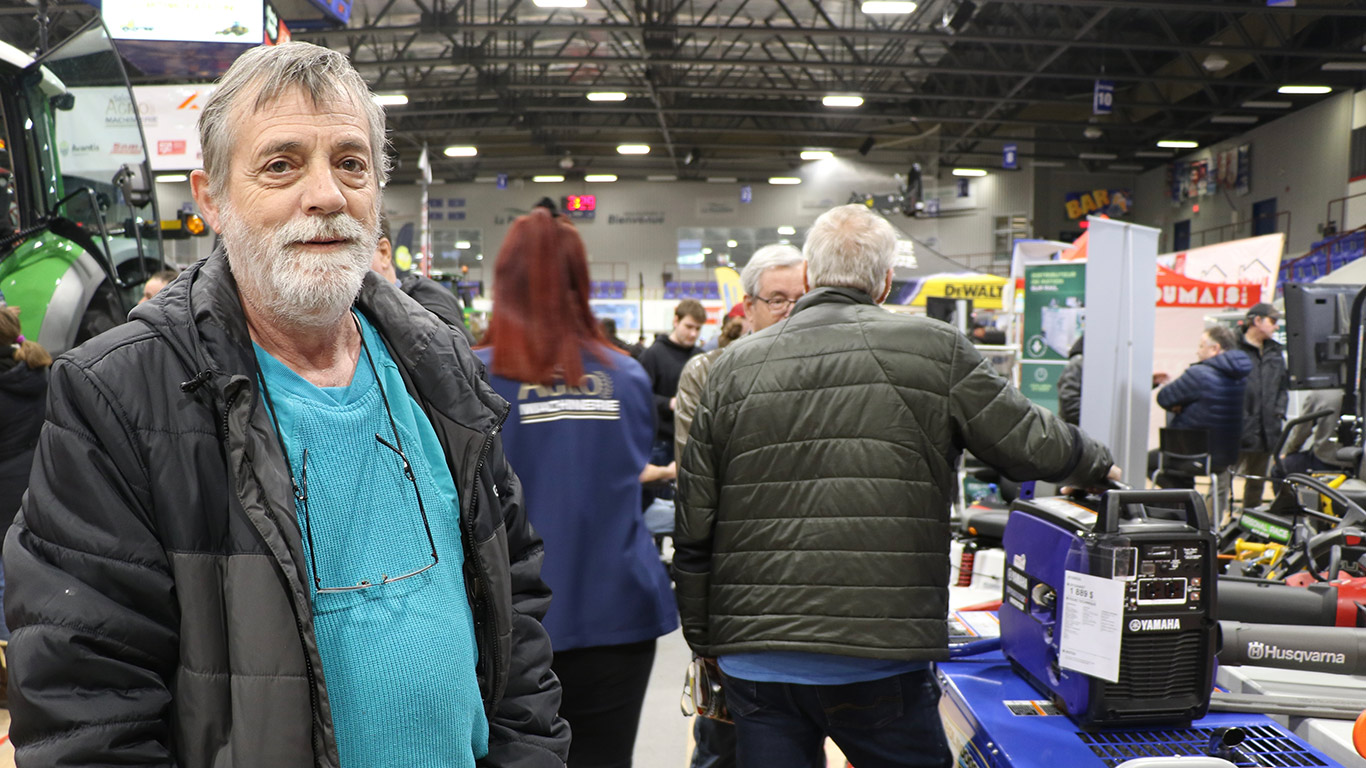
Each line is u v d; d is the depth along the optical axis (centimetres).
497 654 109
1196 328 965
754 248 2861
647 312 2109
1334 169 1830
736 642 170
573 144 2650
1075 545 147
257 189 94
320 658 90
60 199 396
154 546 89
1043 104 2197
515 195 2922
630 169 2861
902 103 2212
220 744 89
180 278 100
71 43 404
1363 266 902
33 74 384
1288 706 152
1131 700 144
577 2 1323
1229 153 2200
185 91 623
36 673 82
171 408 90
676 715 330
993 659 180
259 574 89
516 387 175
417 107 2192
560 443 173
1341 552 227
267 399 96
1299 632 167
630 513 178
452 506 108
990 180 2686
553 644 170
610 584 174
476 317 1461
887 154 2769
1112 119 2222
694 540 181
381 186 106
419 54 1848
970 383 166
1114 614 140
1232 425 561
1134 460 248
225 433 91
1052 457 164
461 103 2191
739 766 176
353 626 97
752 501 171
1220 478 564
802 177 2811
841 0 1625
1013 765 135
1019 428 164
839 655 162
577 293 180
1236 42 1673
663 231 2891
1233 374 555
